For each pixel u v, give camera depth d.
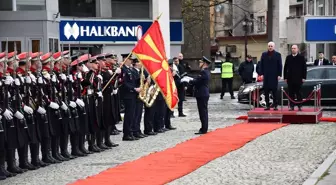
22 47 28.50
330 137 18.83
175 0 40.09
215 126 22.28
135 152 16.42
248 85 29.73
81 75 15.79
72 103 15.30
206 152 16.03
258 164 14.34
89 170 13.91
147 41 18.73
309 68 28.05
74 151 15.84
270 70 23.25
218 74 43.50
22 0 28.97
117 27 37.25
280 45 38.94
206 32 52.72
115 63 18.06
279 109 23.77
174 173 13.19
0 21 28.44
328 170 13.52
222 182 12.30
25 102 13.87
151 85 19.66
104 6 38.12
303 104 28.09
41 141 14.66
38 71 14.34
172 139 18.88
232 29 73.88
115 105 17.11
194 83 19.98
